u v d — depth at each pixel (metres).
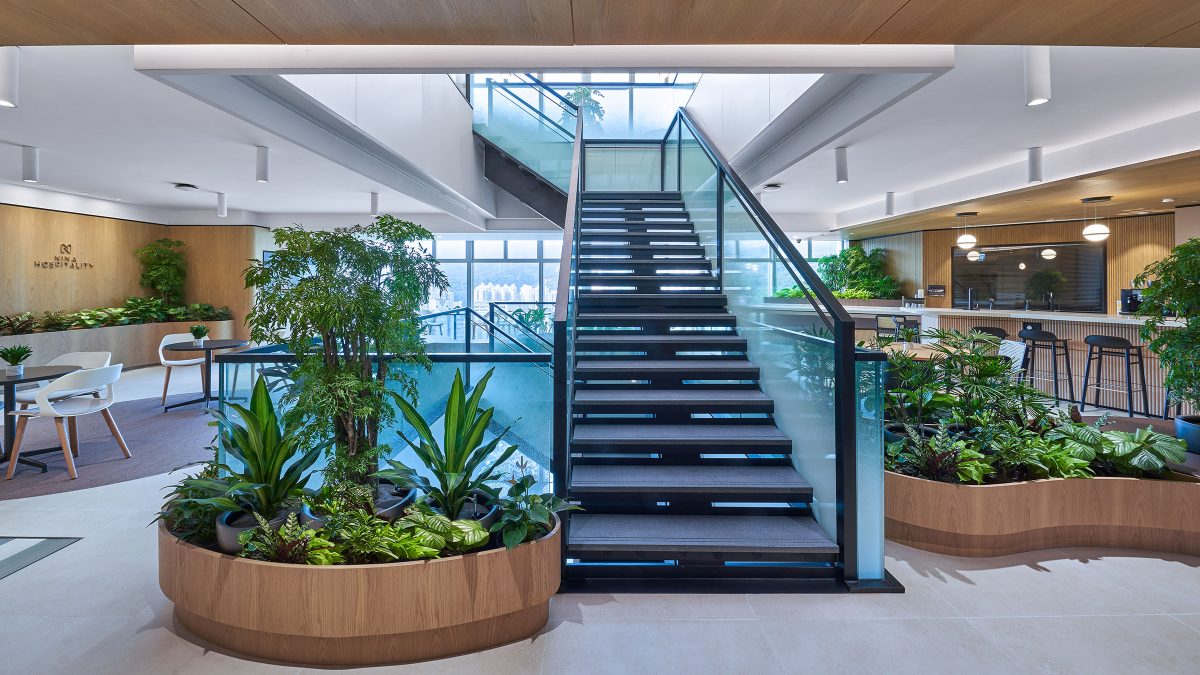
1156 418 6.37
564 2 1.92
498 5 1.95
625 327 4.71
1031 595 2.79
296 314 2.60
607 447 3.42
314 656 2.29
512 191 9.73
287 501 2.76
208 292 11.30
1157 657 2.31
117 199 9.92
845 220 11.33
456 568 2.31
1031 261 10.39
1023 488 3.23
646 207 7.57
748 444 3.48
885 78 4.05
